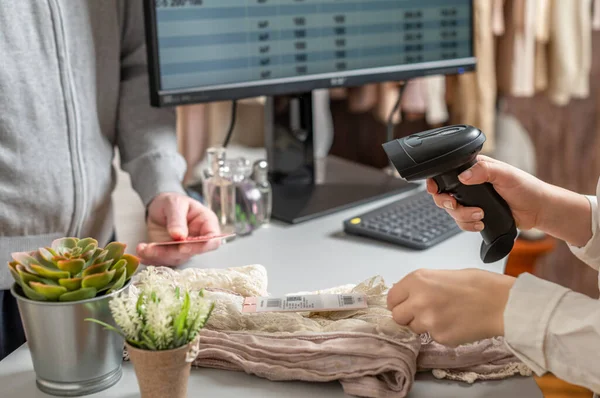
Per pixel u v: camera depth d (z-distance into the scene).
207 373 0.73
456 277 0.68
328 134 1.76
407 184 1.32
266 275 0.87
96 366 0.69
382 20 1.21
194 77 1.07
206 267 0.98
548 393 1.95
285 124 1.29
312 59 1.16
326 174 1.39
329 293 0.83
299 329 0.75
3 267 1.00
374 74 1.22
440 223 1.10
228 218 1.09
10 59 0.95
